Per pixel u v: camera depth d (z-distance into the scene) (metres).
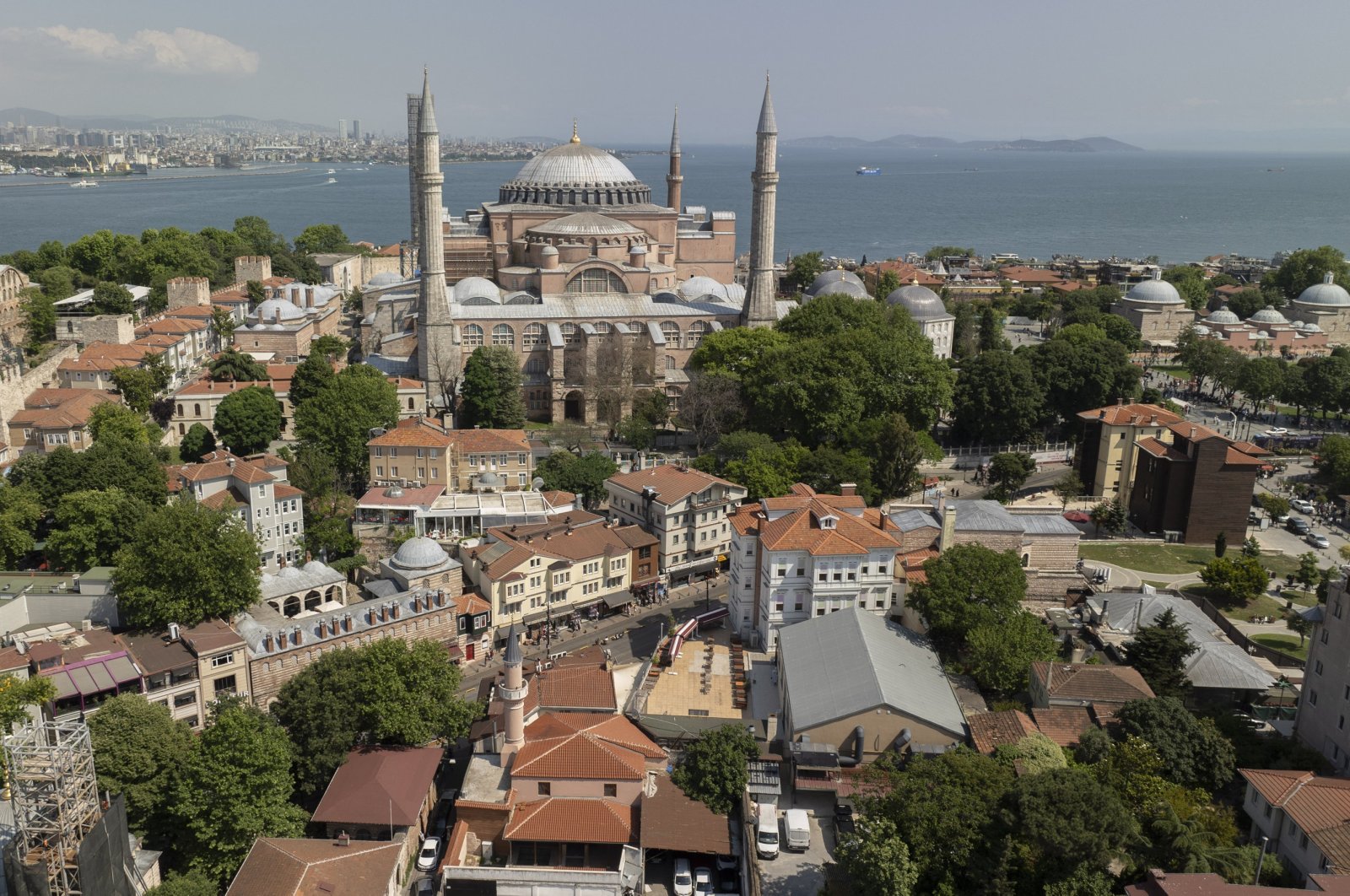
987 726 108.00
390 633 128.75
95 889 80.06
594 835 97.56
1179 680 118.31
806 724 107.06
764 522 138.50
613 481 167.00
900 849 85.88
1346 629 103.88
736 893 94.12
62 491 150.75
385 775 103.06
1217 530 171.62
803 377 194.50
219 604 122.50
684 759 106.69
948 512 142.62
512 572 139.12
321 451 176.75
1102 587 150.88
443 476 172.88
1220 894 77.44
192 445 189.88
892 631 125.94
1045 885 84.94
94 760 93.44
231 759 95.25
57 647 112.75
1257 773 95.00
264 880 86.88
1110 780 97.12
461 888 91.94
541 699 116.75
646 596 154.12
